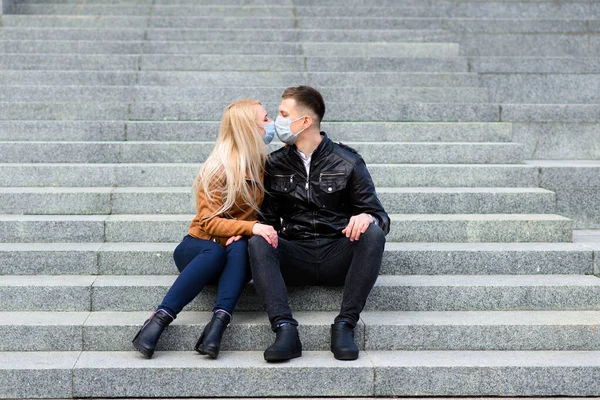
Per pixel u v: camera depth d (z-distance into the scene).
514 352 3.95
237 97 6.65
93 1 8.84
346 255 4.05
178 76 6.98
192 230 4.14
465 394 3.72
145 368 3.65
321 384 3.68
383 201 5.13
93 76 6.96
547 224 4.86
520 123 6.67
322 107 4.15
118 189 5.21
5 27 7.94
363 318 4.09
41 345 3.92
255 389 3.66
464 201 5.14
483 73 7.41
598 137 6.73
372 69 7.34
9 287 4.18
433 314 4.19
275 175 4.19
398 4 8.98
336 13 8.69
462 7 8.79
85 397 3.65
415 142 6.03
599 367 3.73
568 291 4.29
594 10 8.83
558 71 7.50
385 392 3.70
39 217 4.88
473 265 4.56
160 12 8.61
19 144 5.62
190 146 5.68
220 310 3.81
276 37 7.96
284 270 4.09
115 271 4.49
